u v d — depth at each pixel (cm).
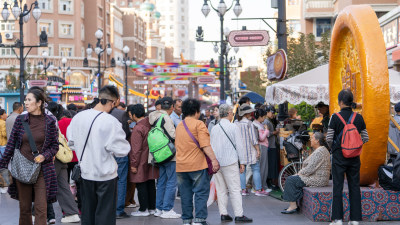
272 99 1147
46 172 697
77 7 8019
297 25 6019
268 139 1209
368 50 822
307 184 900
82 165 600
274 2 1488
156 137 899
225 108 852
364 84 819
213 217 920
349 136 748
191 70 4653
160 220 896
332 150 777
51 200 707
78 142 602
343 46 1006
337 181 773
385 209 835
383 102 809
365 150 825
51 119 700
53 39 7812
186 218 802
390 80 1042
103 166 598
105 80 8625
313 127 1127
